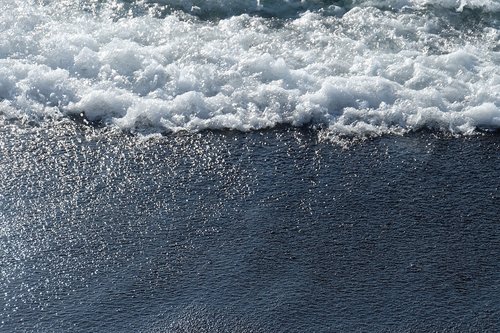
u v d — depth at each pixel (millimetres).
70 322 11516
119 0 17547
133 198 13500
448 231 12945
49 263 12406
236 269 12266
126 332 11344
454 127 14867
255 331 11359
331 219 13109
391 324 11461
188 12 17391
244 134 14719
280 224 13008
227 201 13438
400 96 15211
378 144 14562
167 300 11820
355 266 12328
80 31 16562
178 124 14844
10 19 16641
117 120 14883
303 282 12055
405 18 17188
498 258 12492
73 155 14297
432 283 12078
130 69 15664
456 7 17469
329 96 15125
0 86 15336
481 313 11641
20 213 13219
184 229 12945
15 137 14602
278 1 17625
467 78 15656
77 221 13094
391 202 13438
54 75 15398
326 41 16531
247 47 16375
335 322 11477
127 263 12398
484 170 14094
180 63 15828
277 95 15156
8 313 11656
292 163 14180
